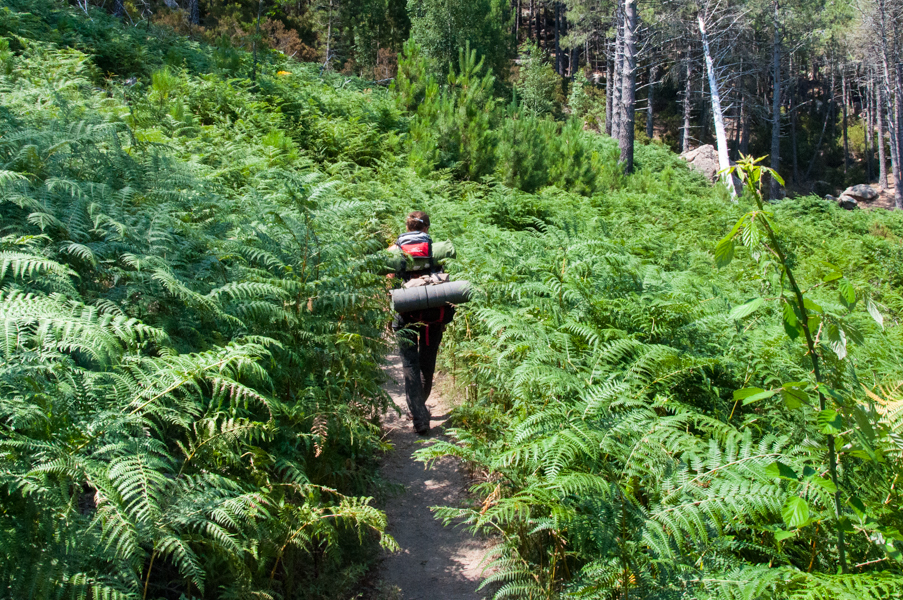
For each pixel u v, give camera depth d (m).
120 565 2.03
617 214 10.41
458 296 4.55
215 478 2.36
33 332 2.52
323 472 3.26
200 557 2.52
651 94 42.56
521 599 2.82
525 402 3.05
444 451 2.77
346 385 3.62
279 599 2.67
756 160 1.91
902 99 36.88
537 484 2.38
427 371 4.78
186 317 3.27
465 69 15.61
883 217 17.47
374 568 3.15
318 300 3.63
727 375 3.78
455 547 3.34
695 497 2.39
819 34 39.78
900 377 3.76
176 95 10.79
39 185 3.81
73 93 8.00
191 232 3.82
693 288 4.98
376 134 12.55
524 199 9.97
